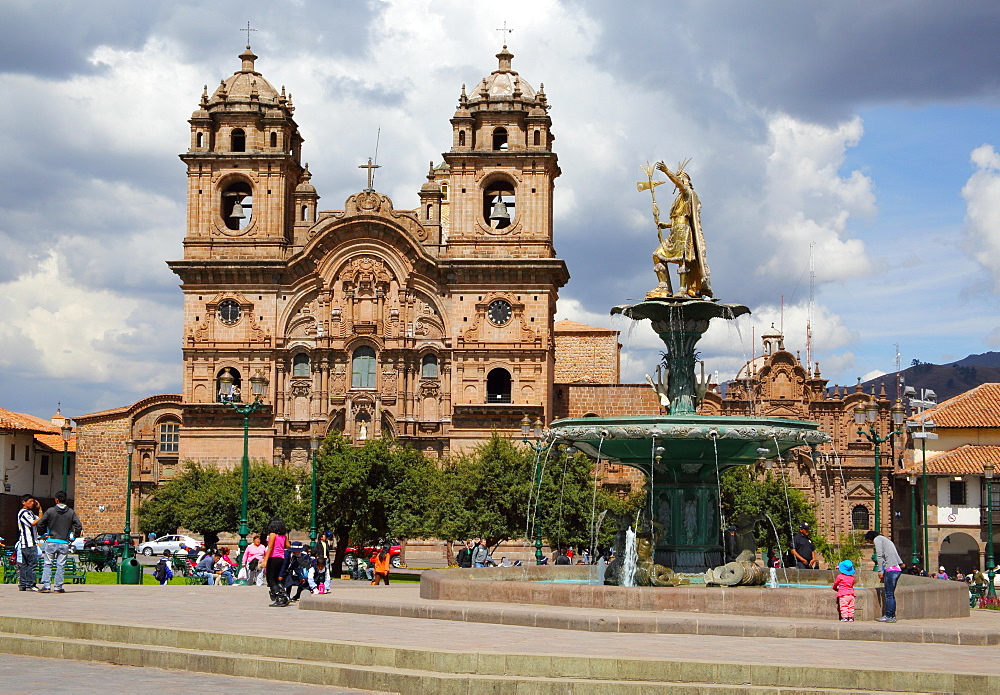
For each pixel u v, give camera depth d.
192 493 87.38
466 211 97.19
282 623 26.41
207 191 98.81
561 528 70.44
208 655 22.44
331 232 97.19
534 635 24.20
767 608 27.55
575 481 76.94
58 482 119.38
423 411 96.94
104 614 28.08
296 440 97.06
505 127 97.75
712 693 19.34
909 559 101.31
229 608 31.00
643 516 34.41
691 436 31.66
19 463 111.81
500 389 97.00
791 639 24.47
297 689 20.59
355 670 20.73
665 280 35.56
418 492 75.69
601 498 77.44
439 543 96.44
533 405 94.50
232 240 98.31
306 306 97.94
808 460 105.88
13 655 24.52
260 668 21.83
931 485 92.38
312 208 99.25
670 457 33.22
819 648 22.97
